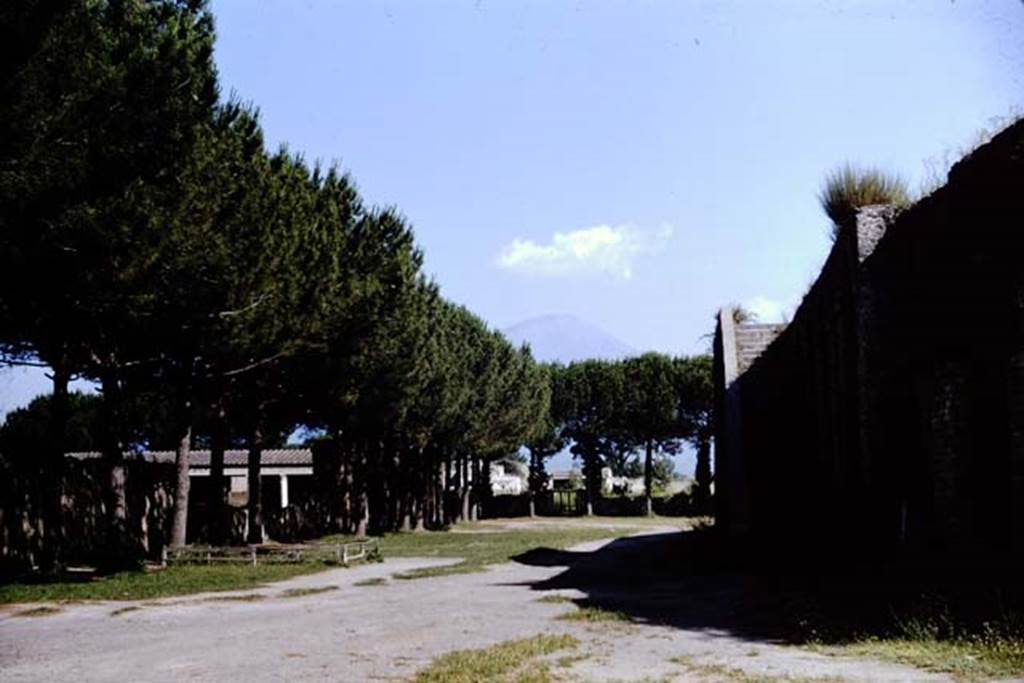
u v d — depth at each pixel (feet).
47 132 41.34
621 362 239.09
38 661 33.37
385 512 152.87
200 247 56.54
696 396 229.45
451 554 96.02
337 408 103.45
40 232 44.19
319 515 135.44
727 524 72.13
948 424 40.40
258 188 67.82
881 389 47.39
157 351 66.74
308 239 79.66
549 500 248.93
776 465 73.87
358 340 96.07
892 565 40.73
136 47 45.91
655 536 128.16
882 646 28.81
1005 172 37.22
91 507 82.84
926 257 43.50
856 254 49.39
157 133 46.34
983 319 38.65
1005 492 38.24
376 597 55.36
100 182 44.62
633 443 240.12
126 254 48.96
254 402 95.45
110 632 41.04
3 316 51.44
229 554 79.41
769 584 47.70
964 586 35.06
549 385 232.53
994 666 24.80
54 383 67.05
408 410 130.72
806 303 67.62
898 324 46.44
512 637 36.50
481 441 184.34
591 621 40.24
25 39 38.68
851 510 51.16
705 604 44.29
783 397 77.25
